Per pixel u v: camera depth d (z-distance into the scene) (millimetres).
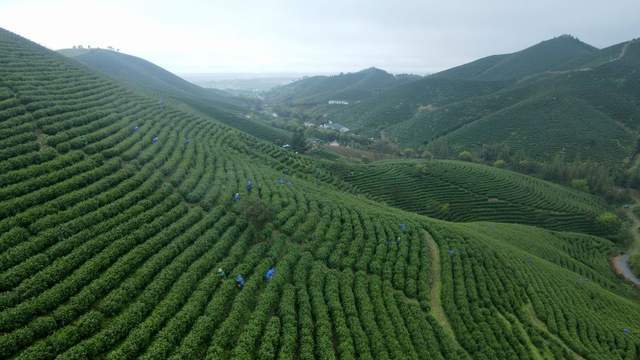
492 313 35344
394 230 46875
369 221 47406
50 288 23906
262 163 70250
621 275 72188
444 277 38469
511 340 32250
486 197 96750
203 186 44531
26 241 26156
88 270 25750
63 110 47875
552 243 76062
